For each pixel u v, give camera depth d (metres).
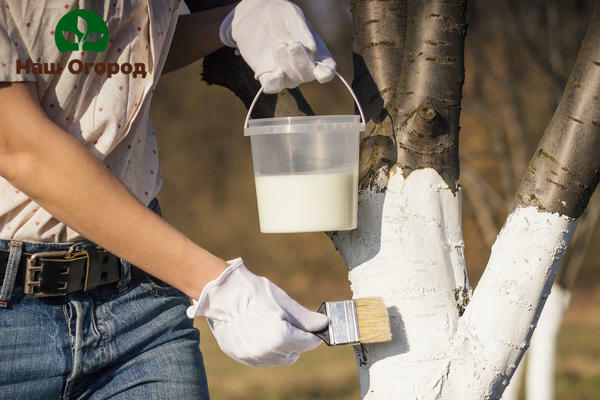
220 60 2.30
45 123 1.56
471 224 18.00
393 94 2.04
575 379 8.79
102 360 1.94
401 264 1.94
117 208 1.59
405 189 1.96
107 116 1.82
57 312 1.89
